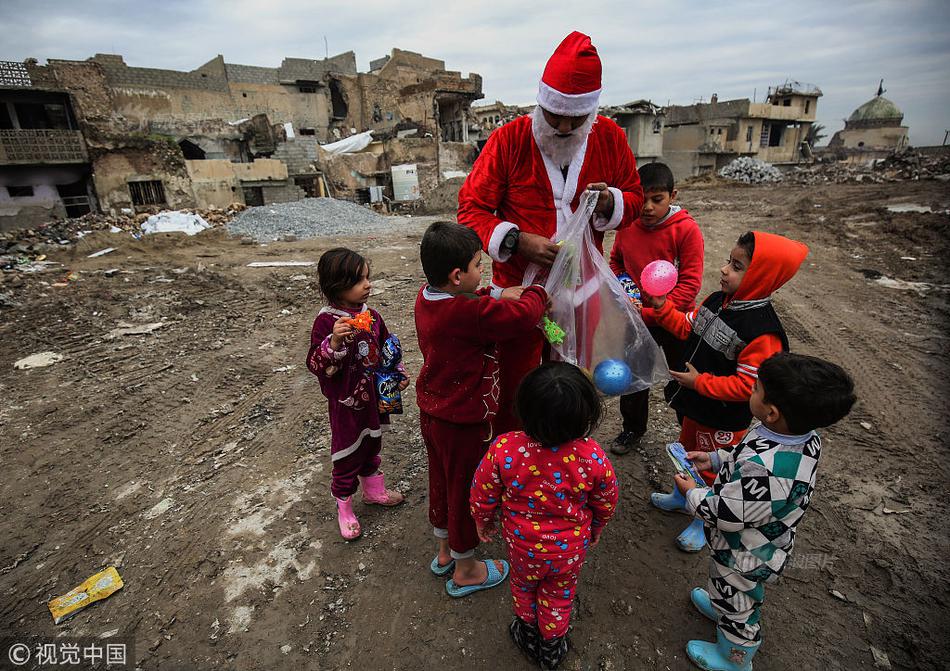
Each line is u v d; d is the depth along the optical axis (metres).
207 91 30.73
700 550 2.58
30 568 2.60
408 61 43.50
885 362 4.81
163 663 2.07
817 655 2.02
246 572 2.54
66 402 4.42
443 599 2.35
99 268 10.64
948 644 2.03
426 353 2.06
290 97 36.84
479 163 2.41
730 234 12.70
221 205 23.47
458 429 2.04
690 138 41.53
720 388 2.17
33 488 3.26
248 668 2.04
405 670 2.02
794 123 47.38
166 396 4.50
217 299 7.75
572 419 1.63
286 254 12.59
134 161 21.16
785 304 6.73
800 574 2.42
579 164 2.30
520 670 2.00
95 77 23.11
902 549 2.54
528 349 2.38
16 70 20.59
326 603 2.34
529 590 1.92
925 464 3.22
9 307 7.26
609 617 2.23
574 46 2.00
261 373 4.96
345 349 2.39
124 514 3.00
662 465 3.30
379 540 2.72
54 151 19.52
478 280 1.93
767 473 1.65
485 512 1.92
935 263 8.66
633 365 2.60
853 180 23.52
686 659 2.03
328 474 3.31
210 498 3.12
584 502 1.83
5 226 18.86
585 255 2.40
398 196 30.45
